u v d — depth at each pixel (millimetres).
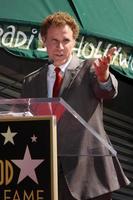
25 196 3951
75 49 8328
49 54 5199
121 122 13344
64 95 5062
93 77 5039
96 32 8500
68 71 5133
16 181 3982
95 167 4871
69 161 4785
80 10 8523
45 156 3977
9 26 8023
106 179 4883
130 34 9039
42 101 4309
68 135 4652
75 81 5086
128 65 8945
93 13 8688
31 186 3957
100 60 4855
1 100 4344
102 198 4992
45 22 5242
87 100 5059
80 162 4793
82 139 4672
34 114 4465
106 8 8961
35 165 3975
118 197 12883
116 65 8781
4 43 8023
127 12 9281
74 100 5035
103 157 4895
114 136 13219
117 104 13055
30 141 4008
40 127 4012
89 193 4789
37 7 8188
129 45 8930
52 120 4004
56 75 5148
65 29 5141
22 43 8062
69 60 5219
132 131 13727
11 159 4016
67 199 4820
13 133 4039
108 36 8648
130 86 12883
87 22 8492
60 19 5168
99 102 5129
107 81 4957
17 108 4422
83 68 5148
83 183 4797
